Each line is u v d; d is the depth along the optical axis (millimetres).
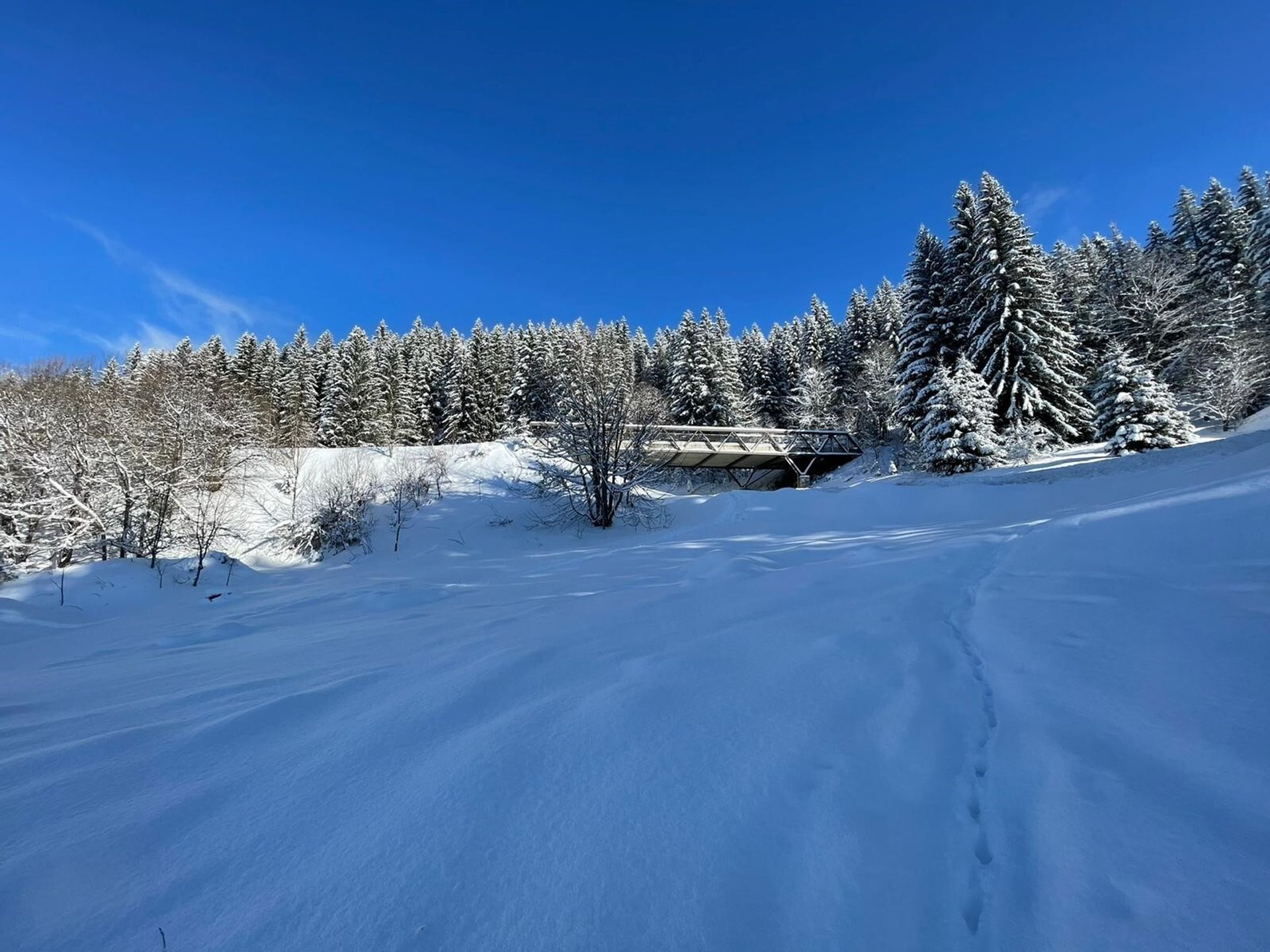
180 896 1465
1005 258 25719
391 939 1307
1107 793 1685
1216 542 4031
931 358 27844
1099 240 43062
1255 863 1352
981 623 3465
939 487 18391
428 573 13508
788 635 3486
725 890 1425
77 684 4301
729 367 40656
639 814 1732
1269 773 1654
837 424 36156
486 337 52344
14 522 15961
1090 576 4055
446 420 42594
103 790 2023
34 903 1430
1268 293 28094
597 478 19625
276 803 1895
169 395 18172
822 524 16359
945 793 1804
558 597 6781
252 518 20016
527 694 2748
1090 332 31125
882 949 1247
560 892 1436
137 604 11820
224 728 2557
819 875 1467
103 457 15945
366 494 21172
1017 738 2090
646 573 8406
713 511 20062
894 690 2605
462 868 1532
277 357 50000
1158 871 1379
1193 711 2049
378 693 2953
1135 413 20453
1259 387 23719
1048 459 21531
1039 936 1247
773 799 1789
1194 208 39625
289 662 4289
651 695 2590
